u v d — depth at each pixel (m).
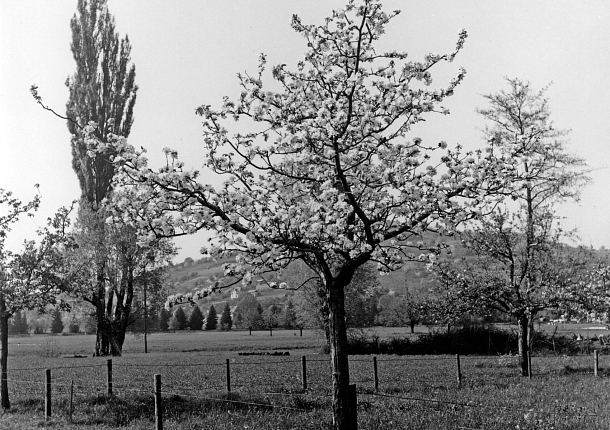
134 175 11.25
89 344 96.81
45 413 17.41
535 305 24.95
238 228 11.41
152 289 59.72
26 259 19.69
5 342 19.64
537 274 25.89
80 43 52.88
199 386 24.97
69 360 50.28
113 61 53.12
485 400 16.92
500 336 49.34
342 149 12.16
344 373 11.95
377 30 12.93
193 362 43.44
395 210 12.27
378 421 13.84
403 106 12.21
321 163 12.52
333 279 12.33
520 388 19.88
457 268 25.81
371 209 12.76
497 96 30.45
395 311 84.56
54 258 20.30
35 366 41.88
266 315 141.50
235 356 52.97
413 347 52.12
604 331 55.69
